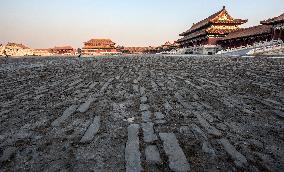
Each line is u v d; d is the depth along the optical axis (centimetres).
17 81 1413
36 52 8538
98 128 602
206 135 553
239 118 670
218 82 1262
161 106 798
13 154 478
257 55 3803
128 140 529
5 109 790
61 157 464
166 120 656
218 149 488
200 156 461
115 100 893
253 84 1170
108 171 415
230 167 424
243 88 1080
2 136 566
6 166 437
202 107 779
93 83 1298
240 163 434
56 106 813
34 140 541
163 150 481
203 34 7156
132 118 678
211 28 6969
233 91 1019
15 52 7744
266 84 1155
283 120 654
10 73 1862
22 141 536
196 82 1280
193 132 568
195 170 415
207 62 2686
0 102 887
